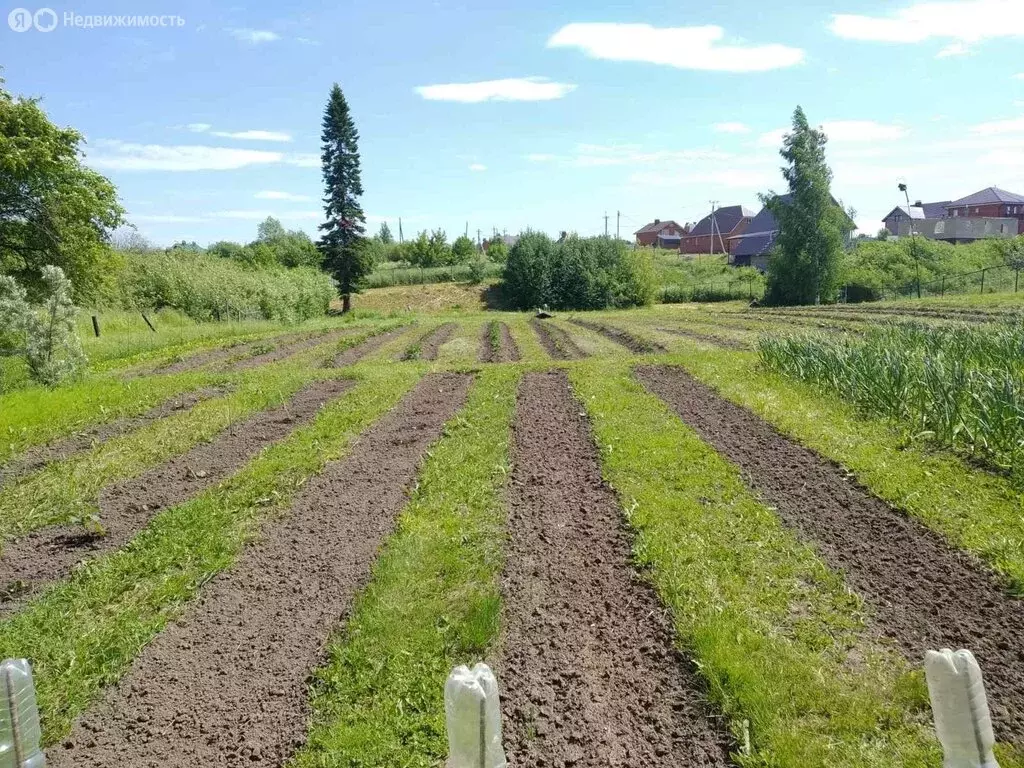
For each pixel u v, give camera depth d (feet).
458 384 43.21
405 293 187.01
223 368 57.57
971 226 239.09
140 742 12.91
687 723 12.64
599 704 13.14
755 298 155.94
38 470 29.01
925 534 18.92
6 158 73.67
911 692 12.69
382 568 18.40
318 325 102.53
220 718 13.43
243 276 119.85
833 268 134.72
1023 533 18.19
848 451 25.41
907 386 29.50
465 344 71.77
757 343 53.67
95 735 13.12
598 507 21.95
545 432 30.55
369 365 53.72
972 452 24.21
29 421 35.88
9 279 48.67
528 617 16.03
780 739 11.85
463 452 27.86
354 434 31.76
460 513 21.85
